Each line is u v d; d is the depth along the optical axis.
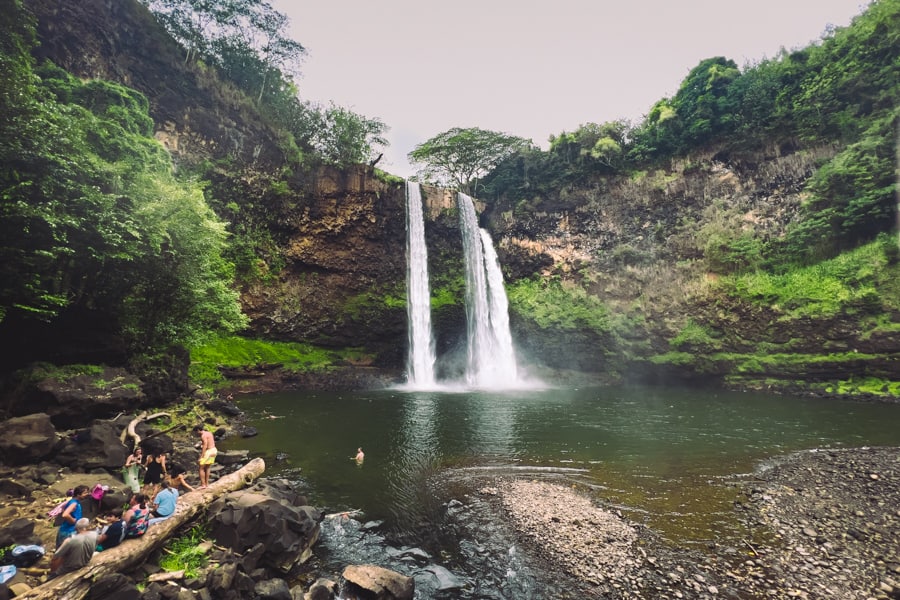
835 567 7.84
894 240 30.08
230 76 40.88
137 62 32.41
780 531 9.25
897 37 33.66
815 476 12.78
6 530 6.21
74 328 13.54
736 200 40.50
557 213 49.72
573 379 42.59
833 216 33.03
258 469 10.79
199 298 17.77
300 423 20.27
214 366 30.22
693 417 22.78
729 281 37.06
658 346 39.03
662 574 7.64
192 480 10.70
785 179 38.28
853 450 15.73
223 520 7.51
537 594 7.09
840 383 29.77
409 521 9.81
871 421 21.16
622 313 41.91
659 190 44.75
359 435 18.08
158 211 13.88
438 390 36.22
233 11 40.38
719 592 7.11
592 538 8.98
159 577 6.13
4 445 8.80
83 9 28.42
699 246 40.12
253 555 7.19
